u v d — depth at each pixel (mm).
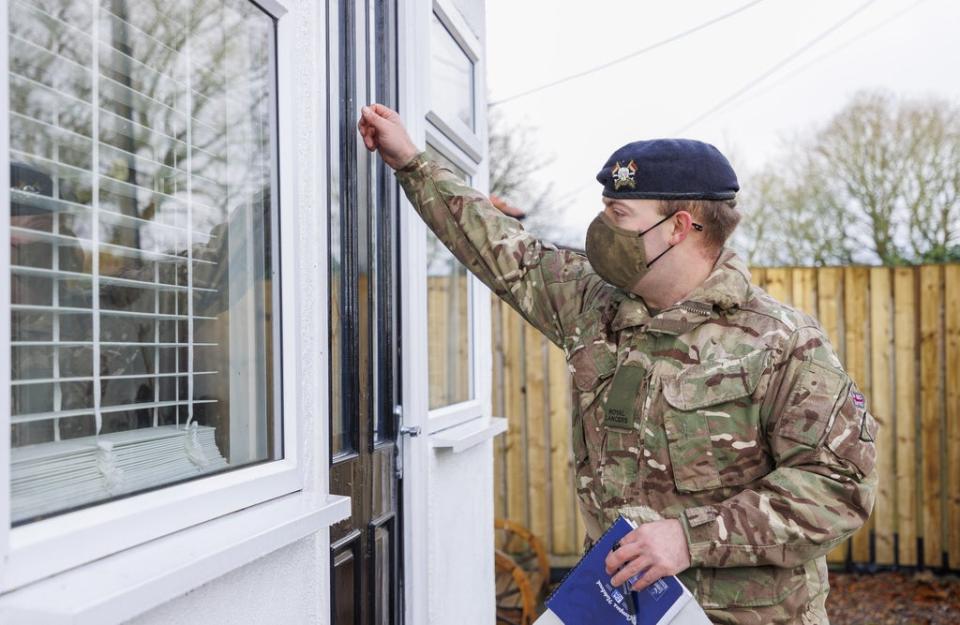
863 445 1522
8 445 973
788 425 1525
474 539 3117
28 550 994
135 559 1155
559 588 1527
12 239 1124
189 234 1490
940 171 7746
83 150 1263
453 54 3018
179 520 1284
